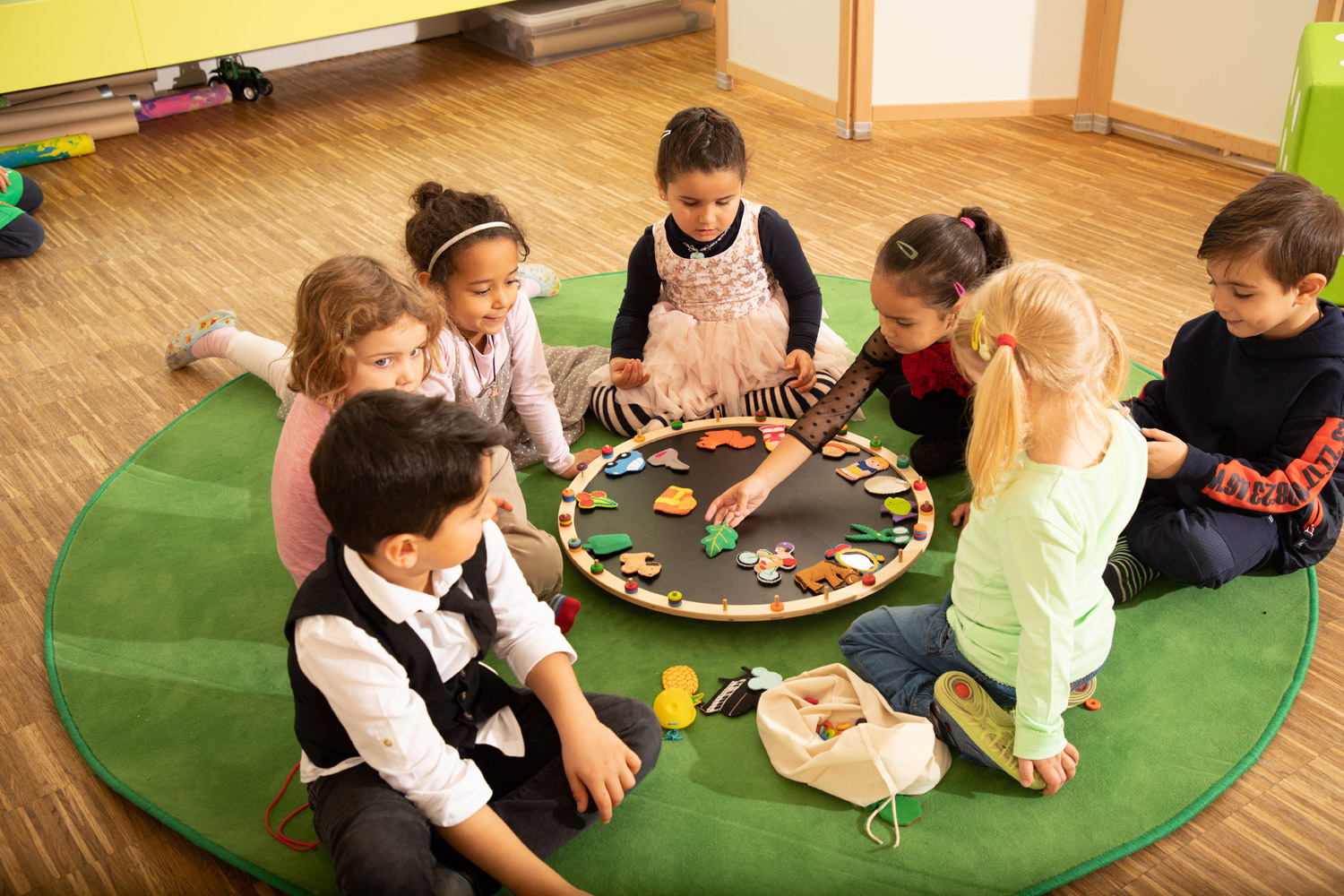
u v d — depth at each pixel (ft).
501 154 10.87
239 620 5.28
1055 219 9.00
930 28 10.30
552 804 3.82
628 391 6.47
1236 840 4.03
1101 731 4.47
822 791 4.27
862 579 4.94
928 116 10.76
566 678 3.90
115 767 4.50
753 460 5.87
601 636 5.08
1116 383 3.81
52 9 10.44
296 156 11.05
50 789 4.45
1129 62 10.14
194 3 11.10
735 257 6.23
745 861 4.00
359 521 3.15
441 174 10.45
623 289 8.23
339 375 4.29
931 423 6.05
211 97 12.34
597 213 9.55
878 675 4.52
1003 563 3.76
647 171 10.34
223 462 6.44
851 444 5.93
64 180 10.64
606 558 5.24
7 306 8.35
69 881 4.08
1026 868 3.92
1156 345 7.11
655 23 14.05
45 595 5.50
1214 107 9.65
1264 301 4.56
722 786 4.31
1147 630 4.97
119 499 6.13
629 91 12.44
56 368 7.51
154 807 4.30
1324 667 4.77
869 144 10.74
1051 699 3.80
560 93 12.50
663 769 4.40
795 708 4.50
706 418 6.39
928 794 4.23
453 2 12.57
